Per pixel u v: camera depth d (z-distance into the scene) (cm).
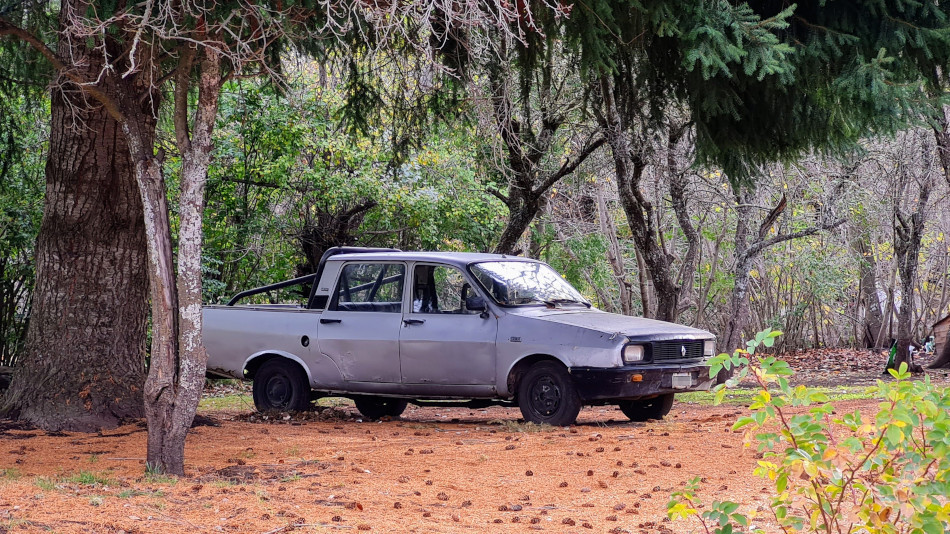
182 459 716
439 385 1086
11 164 1320
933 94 1008
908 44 989
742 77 1064
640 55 1087
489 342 1062
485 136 1263
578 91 1575
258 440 931
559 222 2534
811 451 372
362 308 1135
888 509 356
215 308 1216
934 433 351
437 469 762
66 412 971
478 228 2197
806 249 2797
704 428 985
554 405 1038
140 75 826
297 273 2152
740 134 1155
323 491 660
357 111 1310
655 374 1027
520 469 761
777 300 3036
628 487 687
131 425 980
